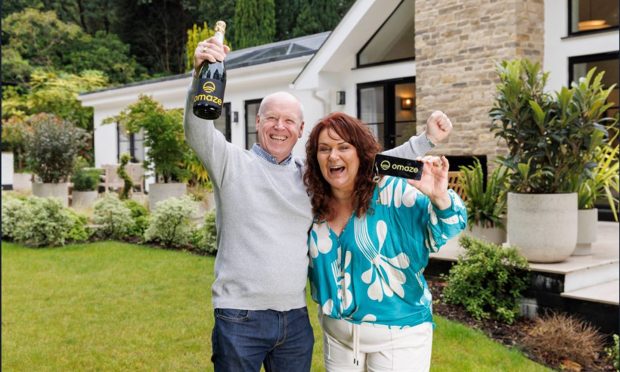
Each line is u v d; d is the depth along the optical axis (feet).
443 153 26.58
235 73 38.70
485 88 24.99
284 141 7.21
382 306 6.88
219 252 7.20
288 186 7.13
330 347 7.34
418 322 7.04
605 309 13.73
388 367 6.91
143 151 50.78
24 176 55.72
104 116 54.75
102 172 47.52
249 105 40.55
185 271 20.74
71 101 65.77
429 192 6.38
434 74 26.94
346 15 31.14
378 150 6.95
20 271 21.20
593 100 15.19
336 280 7.04
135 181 44.91
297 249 7.02
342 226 7.11
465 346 12.91
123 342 13.51
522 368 11.79
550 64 25.32
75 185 41.75
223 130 42.98
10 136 56.34
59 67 81.20
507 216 16.49
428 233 6.75
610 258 16.57
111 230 28.89
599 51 23.85
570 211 15.43
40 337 13.93
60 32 81.46
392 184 6.93
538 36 25.16
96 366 12.09
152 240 27.09
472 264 15.40
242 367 6.89
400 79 30.89
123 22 89.97
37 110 65.82
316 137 6.95
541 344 12.89
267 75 37.29
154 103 34.09
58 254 24.47
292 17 76.69
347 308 6.92
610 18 24.57
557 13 25.00
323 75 33.22
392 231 6.85
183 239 25.67
